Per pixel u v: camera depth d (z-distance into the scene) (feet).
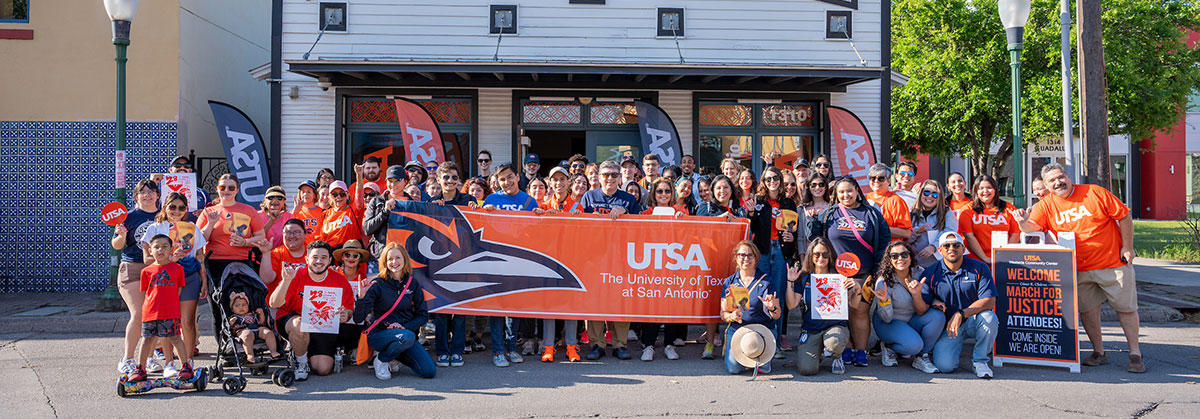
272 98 40.78
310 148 41.11
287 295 21.71
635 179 28.76
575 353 23.73
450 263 23.16
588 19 41.65
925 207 24.71
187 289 21.26
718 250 23.70
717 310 23.71
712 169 42.93
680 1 41.96
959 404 18.62
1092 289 22.75
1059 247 22.20
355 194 24.80
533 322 25.05
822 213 23.68
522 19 41.42
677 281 23.62
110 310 31.22
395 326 21.22
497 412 18.01
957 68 60.29
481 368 22.74
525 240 23.45
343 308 21.57
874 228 22.82
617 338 24.21
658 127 39.60
